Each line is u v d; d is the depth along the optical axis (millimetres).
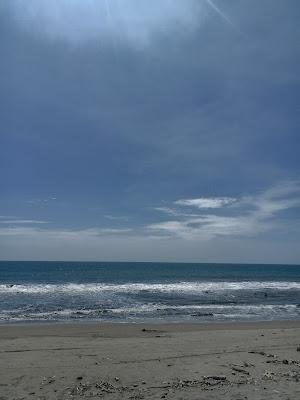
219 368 7648
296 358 8875
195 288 41094
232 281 60250
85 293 32750
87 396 5832
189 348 10203
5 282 51969
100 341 11602
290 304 27688
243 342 11422
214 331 14297
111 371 7410
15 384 6547
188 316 20594
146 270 105188
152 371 7402
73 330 14977
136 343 11117
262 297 32562
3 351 9797
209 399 5520
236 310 23734
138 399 5621
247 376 6996
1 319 18781
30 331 14594
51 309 22719
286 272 106625
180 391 5984
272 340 11859
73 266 128875
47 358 8742
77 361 8383
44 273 80188
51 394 5969
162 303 26672
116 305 25047
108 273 84562
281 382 6492
